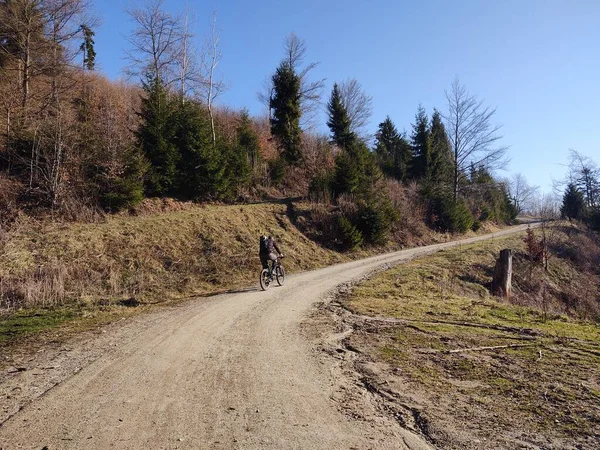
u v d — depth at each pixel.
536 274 25.83
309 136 46.22
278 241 24.92
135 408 5.05
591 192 55.06
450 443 4.21
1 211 18.02
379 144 62.50
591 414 4.84
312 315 10.92
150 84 28.14
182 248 20.00
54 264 15.35
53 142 20.38
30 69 26.00
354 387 5.85
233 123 42.53
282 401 5.30
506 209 66.25
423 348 7.75
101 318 10.90
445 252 28.81
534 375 6.22
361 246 29.52
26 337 8.91
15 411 5.00
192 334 8.91
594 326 10.41
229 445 4.12
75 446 4.11
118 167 21.73
